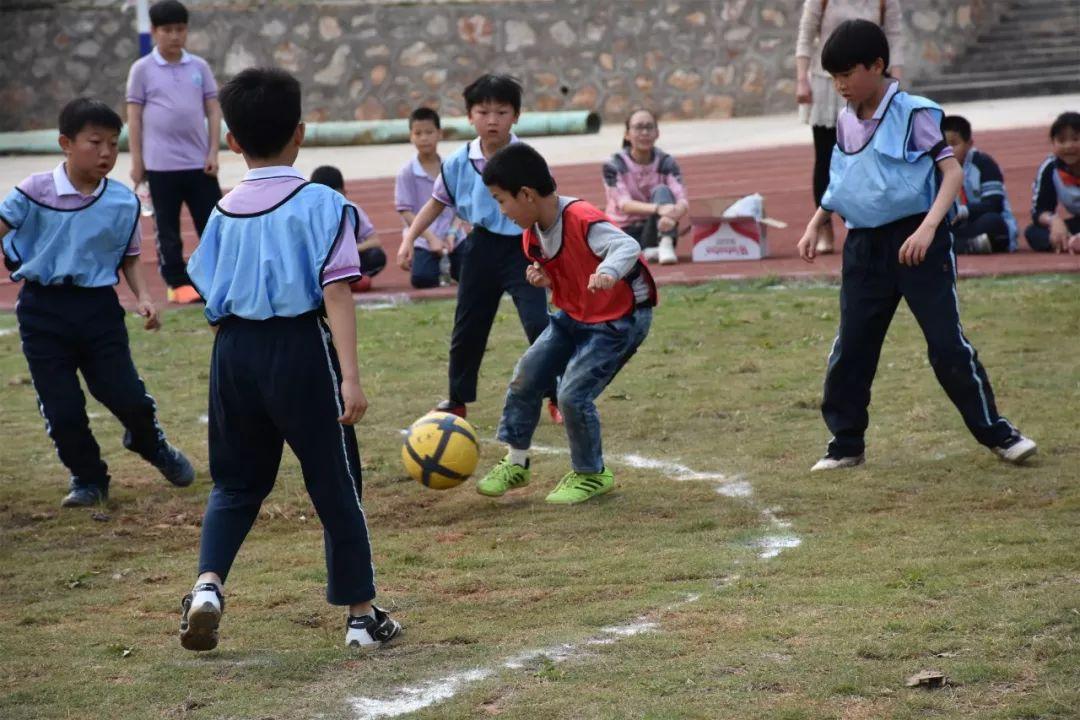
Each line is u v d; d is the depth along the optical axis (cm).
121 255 1302
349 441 918
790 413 1540
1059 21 5500
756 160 4319
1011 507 1161
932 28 5344
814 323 2012
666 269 2527
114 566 1135
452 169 1468
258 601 1019
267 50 5584
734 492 1262
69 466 1321
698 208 2597
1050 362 1675
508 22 5588
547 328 1366
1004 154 3781
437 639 921
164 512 1300
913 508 1175
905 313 2017
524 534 1173
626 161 2636
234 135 895
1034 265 2288
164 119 2380
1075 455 1303
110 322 1299
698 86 5575
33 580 1095
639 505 1238
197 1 5588
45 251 1266
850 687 789
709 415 1553
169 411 1686
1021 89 5109
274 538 1199
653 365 1806
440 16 5584
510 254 1471
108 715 805
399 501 1296
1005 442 1277
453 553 1123
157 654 912
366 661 884
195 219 2444
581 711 777
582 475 1276
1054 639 838
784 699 780
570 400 1245
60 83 5791
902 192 1236
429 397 1712
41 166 5022
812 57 2425
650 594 988
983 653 827
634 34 5575
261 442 912
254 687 843
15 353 2078
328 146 5403
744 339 1934
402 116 5638
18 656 915
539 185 1202
